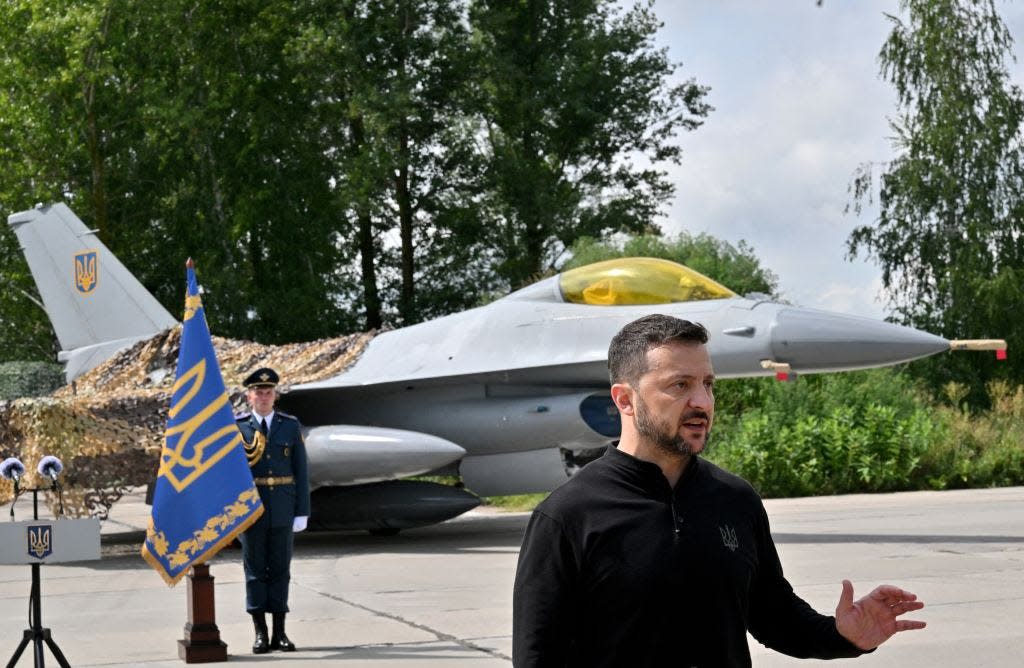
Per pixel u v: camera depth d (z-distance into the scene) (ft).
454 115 139.95
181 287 129.59
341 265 144.05
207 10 126.41
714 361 42.16
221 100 125.29
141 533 52.01
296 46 124.57
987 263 114.32
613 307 44.88
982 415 78.69
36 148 123.03
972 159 116.78
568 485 9.22
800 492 61.00
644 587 8.74
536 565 9.00
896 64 119.75
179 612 29.12
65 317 63.98
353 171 128.06
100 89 120.37
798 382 67.51
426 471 43.37
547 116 145.89
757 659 21.91
